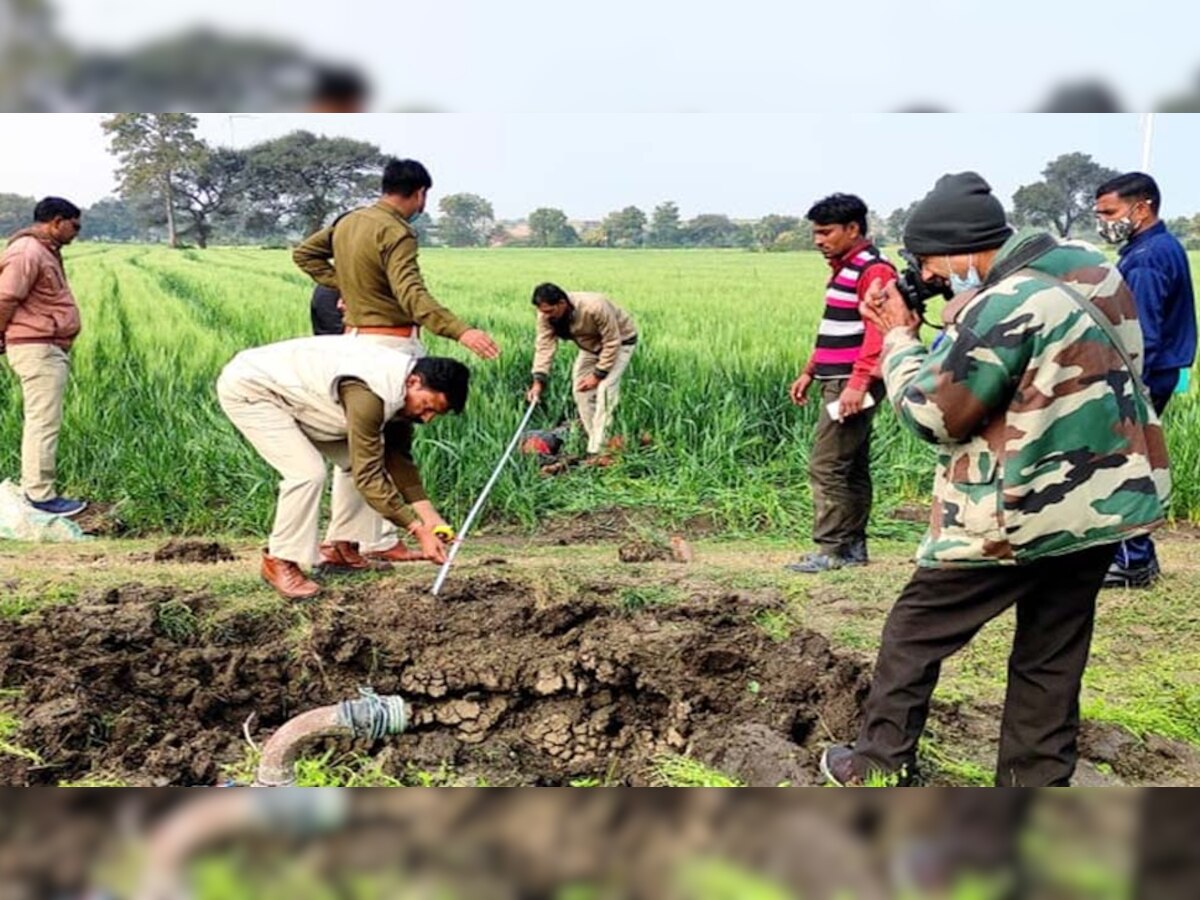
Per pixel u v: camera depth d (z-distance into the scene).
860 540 6.16
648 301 14.75
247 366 4.99
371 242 5.59
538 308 8.14
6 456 7.85
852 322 5.77
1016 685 3.35
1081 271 3.04
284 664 4.56
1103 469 3.00
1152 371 5.46
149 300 14.05
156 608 4.84
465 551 6.77
